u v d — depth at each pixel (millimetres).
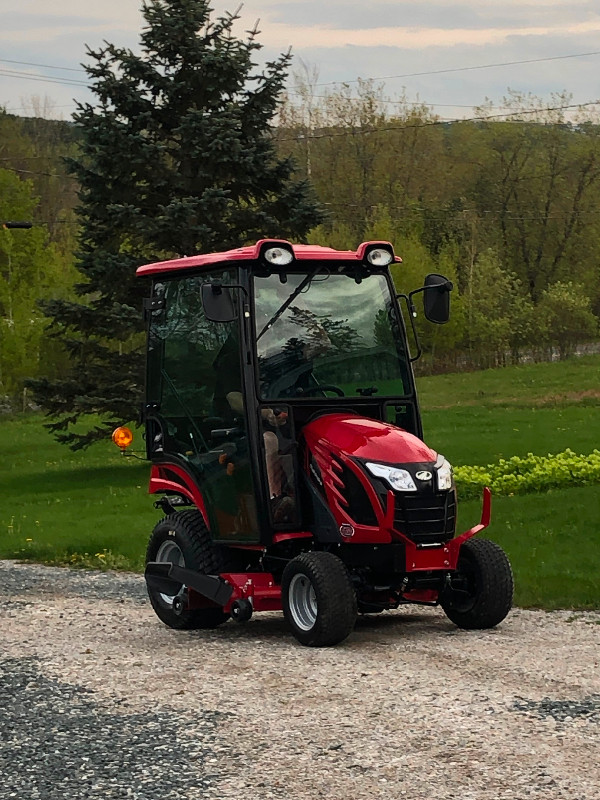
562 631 9992
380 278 10547
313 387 10172
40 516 23672
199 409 10664
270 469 9922
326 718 7125
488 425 37156
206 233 27453
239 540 10148
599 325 71875
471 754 6246
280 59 29125
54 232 75750
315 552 9695
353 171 71250
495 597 9977
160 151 28078
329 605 9367
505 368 61281
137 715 7445
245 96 29203
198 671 8742
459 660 8727
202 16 28531
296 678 8312
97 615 11805
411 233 63688
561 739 6465
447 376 59688
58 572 15789
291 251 9969
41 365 53844
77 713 7586
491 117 78188
